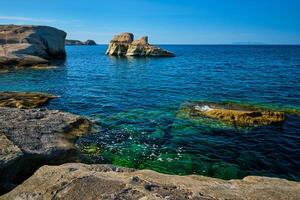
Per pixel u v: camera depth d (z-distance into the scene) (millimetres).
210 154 13820
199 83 35781
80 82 37094
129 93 29281
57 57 77062
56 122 15242
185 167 12453
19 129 12562
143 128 17406
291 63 68375
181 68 56156
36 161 10195
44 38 70750
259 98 26234
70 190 6102
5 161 8336
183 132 16734
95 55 105125
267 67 57750
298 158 13602
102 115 20438
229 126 17672
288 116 19953
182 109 21438
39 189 6402
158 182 6559
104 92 29875
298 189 6598
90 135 15688
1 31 65562
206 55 112125
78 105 23688
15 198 6211
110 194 5797
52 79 39125
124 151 13961
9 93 24797
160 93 29172
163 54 94938
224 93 28812
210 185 6613
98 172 7039
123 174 7031
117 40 103125
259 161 13227
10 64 49375
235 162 13062
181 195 5867
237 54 122000
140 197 5691
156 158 13250
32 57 54125
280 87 31953
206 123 18172
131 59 82562
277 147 14773
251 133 16656
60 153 11203
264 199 5914
